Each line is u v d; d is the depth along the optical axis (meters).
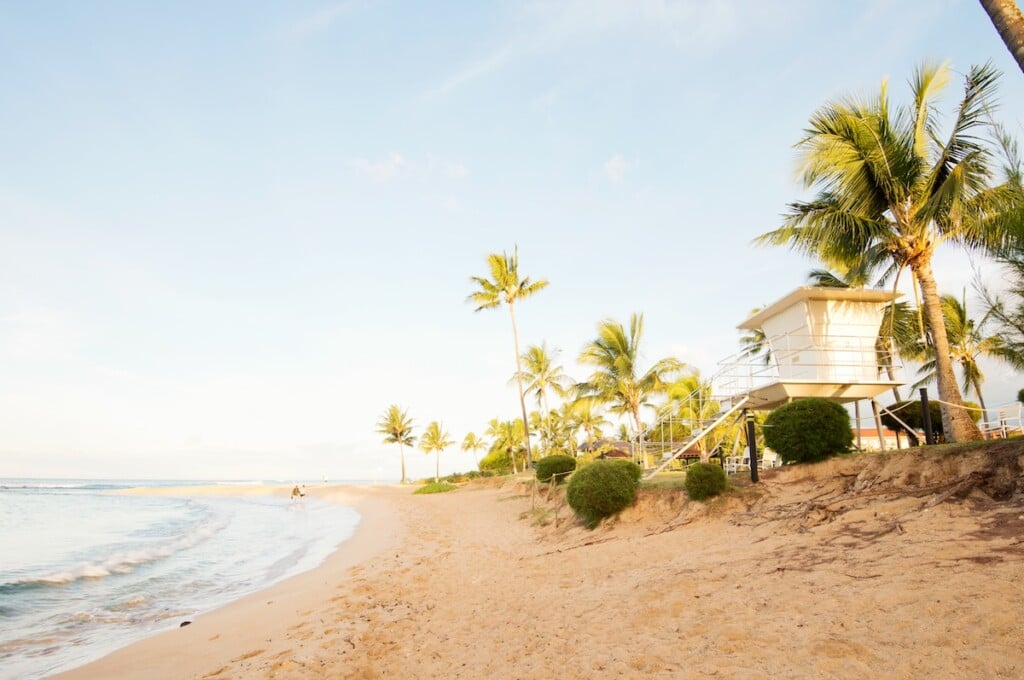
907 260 15.02
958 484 8.07
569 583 9.62
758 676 4.56
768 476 12.48
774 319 17.73
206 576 15.31
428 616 8.98
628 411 32.84
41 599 12.42
